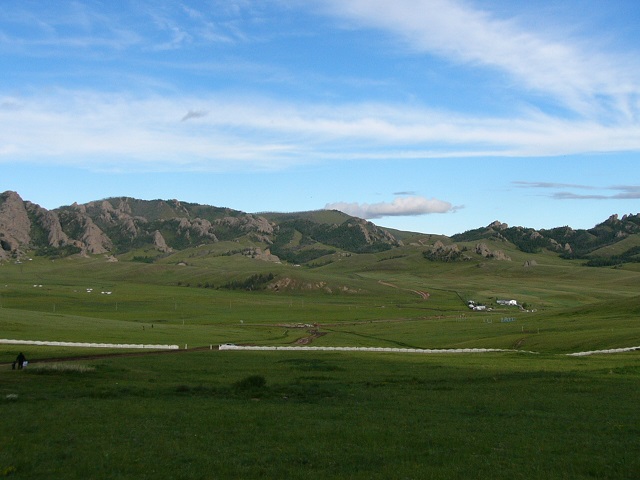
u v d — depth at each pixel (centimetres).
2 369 6738
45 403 4509
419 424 3825
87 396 4969
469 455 3038
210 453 3047
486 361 8319
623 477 2677
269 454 3039
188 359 8675
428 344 14275
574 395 5106
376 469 2784
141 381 6075
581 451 3127
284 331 18888
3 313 15800
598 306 19300
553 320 17600
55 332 12988
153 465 2811
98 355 9306
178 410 4250
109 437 3362
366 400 4909
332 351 10756
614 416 4138
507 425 3819
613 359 8150
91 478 2597
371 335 17488
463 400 4875
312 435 3475
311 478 2620
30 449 3059
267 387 5575
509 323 18012
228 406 4469
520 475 2681
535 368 7225
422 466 2830
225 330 17712
